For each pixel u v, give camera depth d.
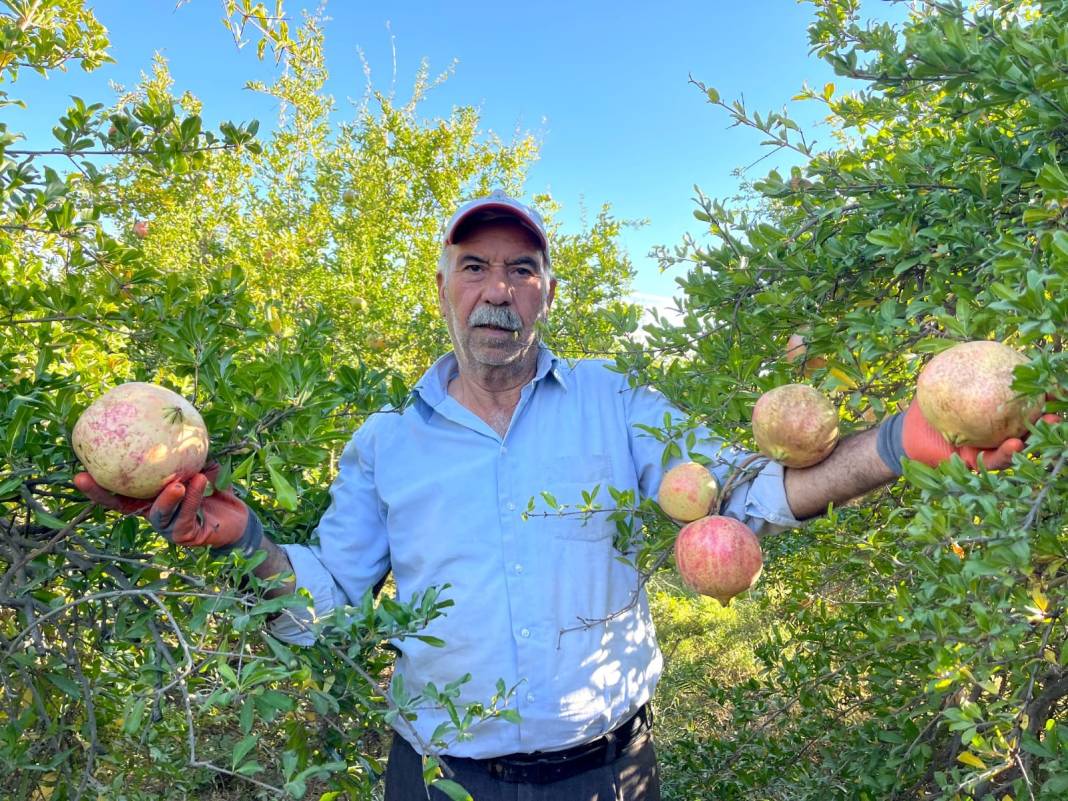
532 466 2.09
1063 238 1.07
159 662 1.51
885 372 1.83
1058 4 1.72
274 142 8.02
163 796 2.39
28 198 1.79
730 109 2.06
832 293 2.01
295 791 1.23
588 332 2.61
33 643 1.71
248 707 1.33
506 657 1.97
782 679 3.09
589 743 1.98
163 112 1.88
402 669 2.10
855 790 2.64
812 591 3.15
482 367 2.14
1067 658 1.41
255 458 1.68
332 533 2.13
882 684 2.66
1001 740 1.52
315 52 3.99
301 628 1.70
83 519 1.67
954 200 1.82
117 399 1.48
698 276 2.08
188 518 1.56
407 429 2.18
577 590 2.00
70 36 2.27
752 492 1.76
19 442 1.60
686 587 1.78
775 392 1.65
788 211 2.34
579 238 7.61
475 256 2.13
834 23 2.29
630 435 2.20
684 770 3.12
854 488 1.61
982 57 1.63
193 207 6.95
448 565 2.05
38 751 1.93
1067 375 1.08
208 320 1.93
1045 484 1.12
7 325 1.99
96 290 2.03
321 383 1.71
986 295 1.38
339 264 8.23
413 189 9.02
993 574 1.14
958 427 1.23
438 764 1.46
